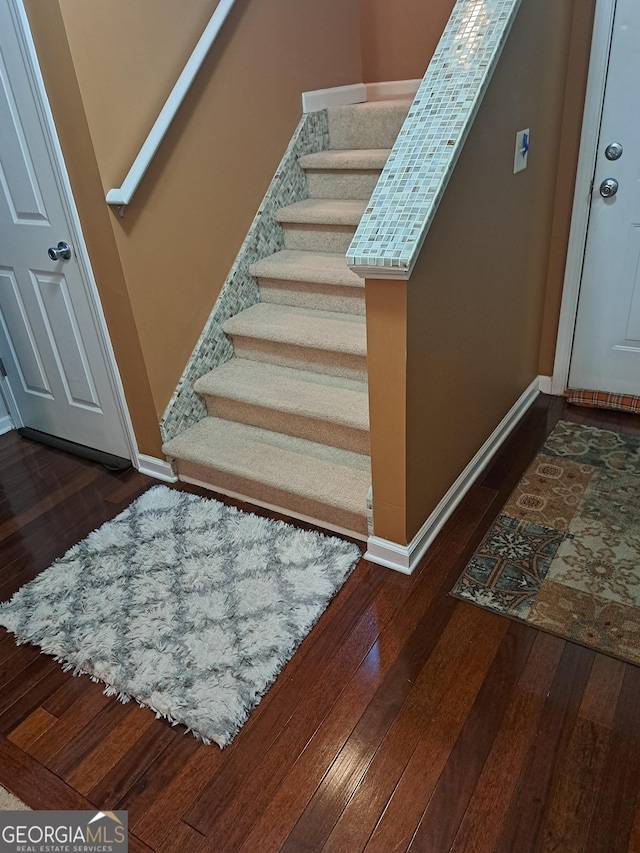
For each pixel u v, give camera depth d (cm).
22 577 207
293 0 257
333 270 246
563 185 255
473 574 192
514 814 130
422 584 190
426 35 289
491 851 125
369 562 200
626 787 133
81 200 204
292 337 238
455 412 206
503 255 216
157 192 216
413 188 156
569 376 287
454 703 154
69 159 199
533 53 199
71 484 255
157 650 173
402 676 162
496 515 216
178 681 163
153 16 201
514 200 214
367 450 224
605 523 208
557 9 209
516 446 255
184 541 213
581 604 179
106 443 265
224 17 215
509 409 262
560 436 259
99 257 212
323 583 191
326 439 232
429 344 174
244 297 265
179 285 234
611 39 225
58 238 221
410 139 165
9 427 299
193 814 135
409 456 178
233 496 236
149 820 135
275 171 269
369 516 196
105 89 190
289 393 234
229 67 233
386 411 171
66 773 146
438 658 166
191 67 207
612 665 161
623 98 231
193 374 248
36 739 154
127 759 148
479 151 177
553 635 170
